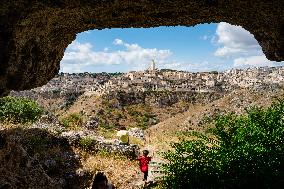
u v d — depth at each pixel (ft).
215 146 36.14
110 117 542.98
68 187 45.80
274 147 31.86
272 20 19.75
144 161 45.93
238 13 20.51
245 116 35.45
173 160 37.42
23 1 17.07
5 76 21.17
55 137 59.77
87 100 602.44
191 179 33.88
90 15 20.79
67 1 17.75
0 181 28.43
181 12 20.56
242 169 31.22
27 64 22.47
